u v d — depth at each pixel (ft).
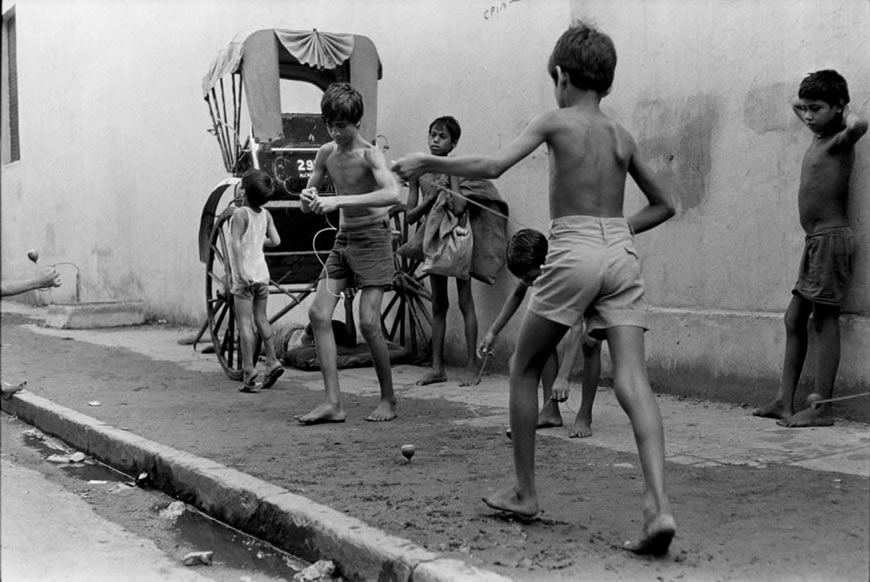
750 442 17.42
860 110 18.66
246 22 36.65
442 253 24.34
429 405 22.30
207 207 28.66
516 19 25.68
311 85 33.78
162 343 36.14
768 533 12.45
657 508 11.40
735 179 20.86
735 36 20.71
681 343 21.88
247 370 24.82
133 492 17.84
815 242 18.38
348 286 21.09
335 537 13.30
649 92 22.49
